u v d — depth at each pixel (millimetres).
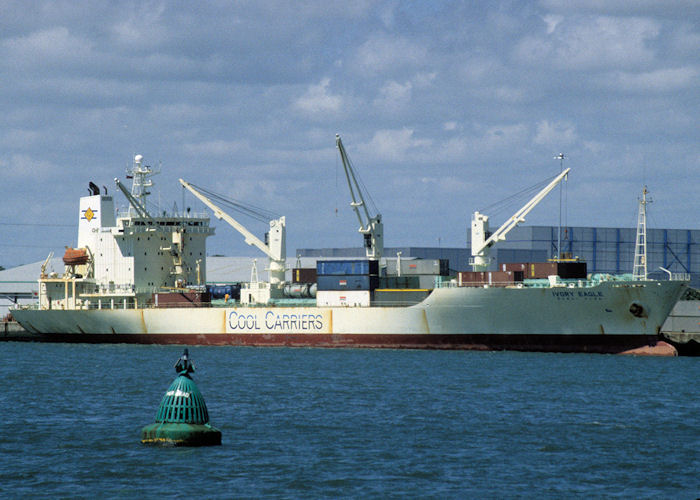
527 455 127125
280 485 112125
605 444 134000
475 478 115562
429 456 126188
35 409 163250
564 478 115812
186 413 132875
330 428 144375
